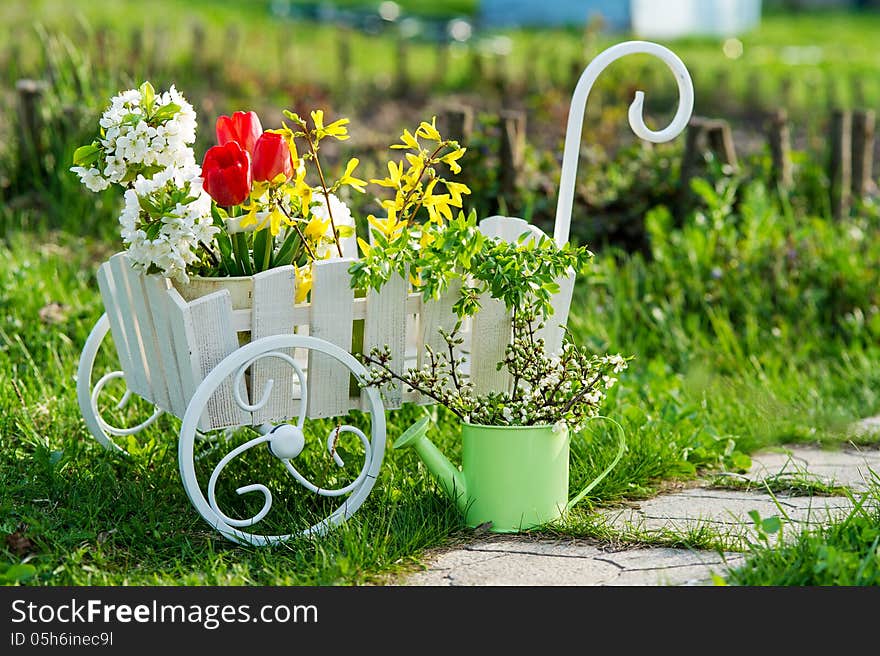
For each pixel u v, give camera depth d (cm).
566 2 1859
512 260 320
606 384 334
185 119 313
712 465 402
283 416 319
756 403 462
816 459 416
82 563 307
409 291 326
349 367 317
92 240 591
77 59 679
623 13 1850
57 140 632
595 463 377
